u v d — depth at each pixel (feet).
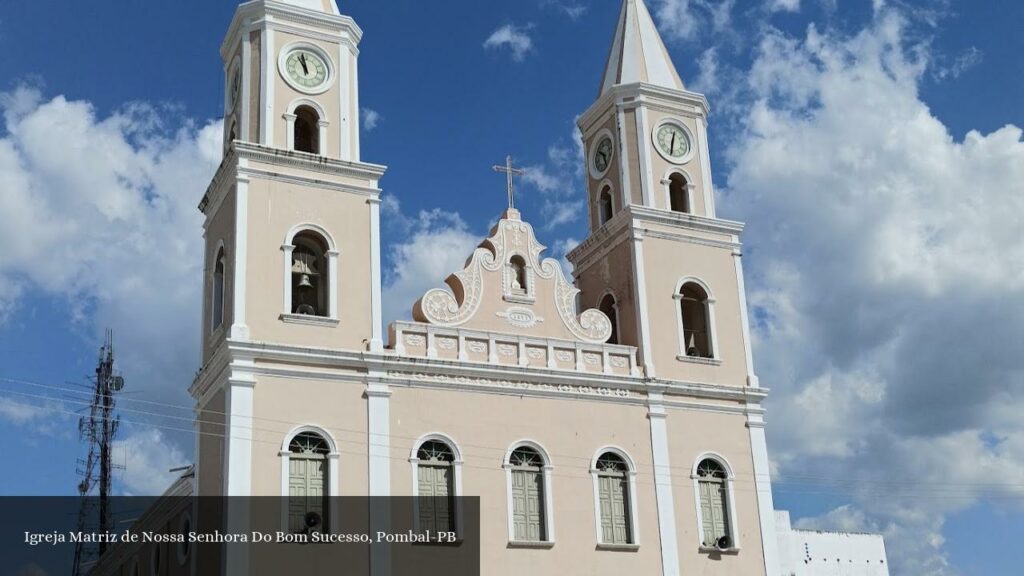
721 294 122.42
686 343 120.78
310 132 112.27
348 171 108.17
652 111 126.62
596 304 124.36
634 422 112.88
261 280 101.71
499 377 107.86
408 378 104.01
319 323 102.37
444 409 104.63
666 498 111.34
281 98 108.78
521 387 108.68
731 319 121.90
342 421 100.07
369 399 101.60
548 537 104.94
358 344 103.24
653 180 123.44
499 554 102.42
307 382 99.91
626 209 119.85
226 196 107.24
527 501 105.91
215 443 99.60
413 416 103.04
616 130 126.31
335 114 110.52
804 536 190.90
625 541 108.68
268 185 104.83
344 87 111.86
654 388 114.52
